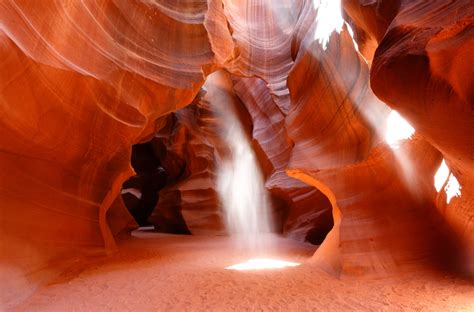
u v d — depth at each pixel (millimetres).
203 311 5336
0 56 4938
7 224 5812
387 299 5871
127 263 8852
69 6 6547
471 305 5430
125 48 8375
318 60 10273
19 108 5531
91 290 6340
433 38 3592
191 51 10203
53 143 6598
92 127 7355
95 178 8352
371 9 6051
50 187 6953
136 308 5449
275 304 5672
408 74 4078
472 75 3639
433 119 4441
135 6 8789
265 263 9305
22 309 5297
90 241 8438
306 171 9719
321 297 6059
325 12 10477
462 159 5035
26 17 5566
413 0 4598
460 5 3492
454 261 7289
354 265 7445
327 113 9945
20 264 5906
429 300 5730
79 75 6484
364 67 8477
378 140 7789
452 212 7008
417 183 7480
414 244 7504
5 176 5855
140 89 8609
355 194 8570
